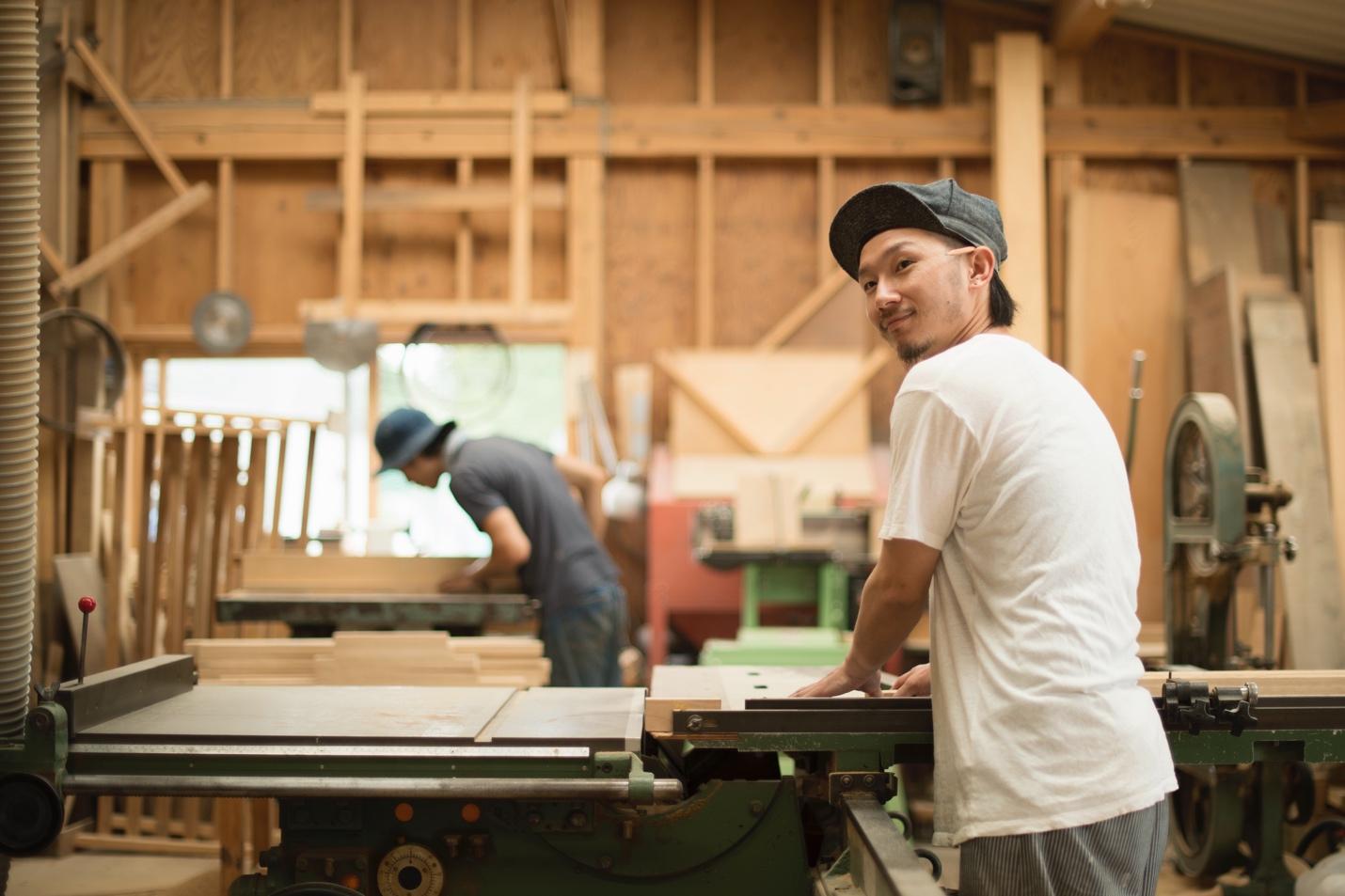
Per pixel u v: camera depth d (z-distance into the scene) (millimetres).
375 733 1784
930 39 5461
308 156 5480
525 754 1735
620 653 3637
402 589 3443
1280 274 5418
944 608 1575
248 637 3900
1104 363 5254
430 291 5578
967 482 1526
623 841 1849
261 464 4031
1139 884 1452
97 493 4969
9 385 1865
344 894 1779
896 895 1323
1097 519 1507
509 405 8836
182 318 5543
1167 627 2920
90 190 5453
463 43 5539
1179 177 5414
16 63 1890
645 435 5379
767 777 2207
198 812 3590
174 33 5559
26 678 1857
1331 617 4336
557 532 3508
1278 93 5551
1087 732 1431
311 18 5602
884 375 5562
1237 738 1828
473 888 1847
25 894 3133
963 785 1479
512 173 5508
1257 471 3006
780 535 4441
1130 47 5570
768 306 5625
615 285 5637
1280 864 2848
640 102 5672
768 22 5691
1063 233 5426
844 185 5625
